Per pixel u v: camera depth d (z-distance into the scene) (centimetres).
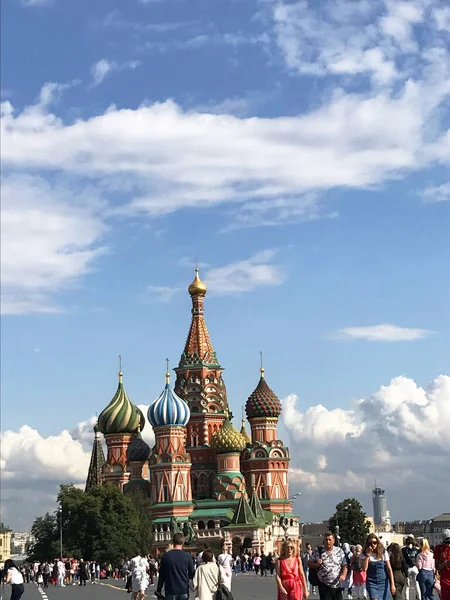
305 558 8588
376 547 4675
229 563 5950
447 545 4841
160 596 4053
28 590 12394
